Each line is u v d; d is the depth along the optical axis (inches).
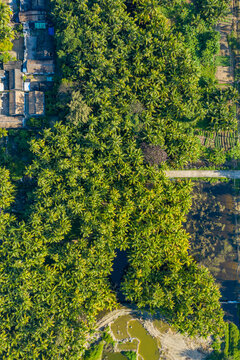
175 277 1683.1
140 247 1702.8
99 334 1905.8
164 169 1798.7
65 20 1748.3
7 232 1769.2
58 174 1760.6
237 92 1892.2
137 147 1801.2
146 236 1694.1
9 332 1758.1
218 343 1873.8
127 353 1877.5
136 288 1674.5
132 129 1775.3
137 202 1716.3
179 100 1817.2
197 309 1705.2
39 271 1729.8
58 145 1733.5
